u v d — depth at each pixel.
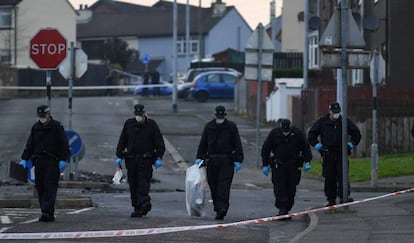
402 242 29.17
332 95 77.62
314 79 108.12
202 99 133.88
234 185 57.28
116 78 178.25
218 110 37.12
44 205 35.53
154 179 59.88
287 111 91.38
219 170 37.31
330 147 39.69
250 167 67.88
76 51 55.12
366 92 74.19
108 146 77.56
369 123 70.50
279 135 37.97
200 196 38.00
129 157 37.06
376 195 50.25
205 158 37.88
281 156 37.97
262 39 66.56
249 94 109.94
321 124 40.12
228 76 135.75
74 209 42.09
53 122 35.94
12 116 102.12
